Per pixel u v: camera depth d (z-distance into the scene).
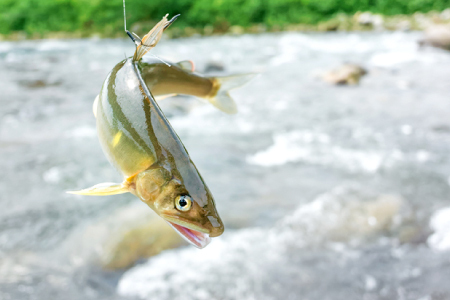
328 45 4.39
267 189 1.29
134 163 0.26
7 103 2.35
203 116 2.13
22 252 1.01
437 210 1.15
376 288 0.89
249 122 2.03
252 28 5.70
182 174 0.26
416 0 6.01
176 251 1.00
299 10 5.89
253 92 2.59
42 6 5.46
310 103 2.35
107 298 0.88
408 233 1.06
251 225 1.10
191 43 4.64
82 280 0.93
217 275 0.93
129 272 0.95
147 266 0.96
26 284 0.91
